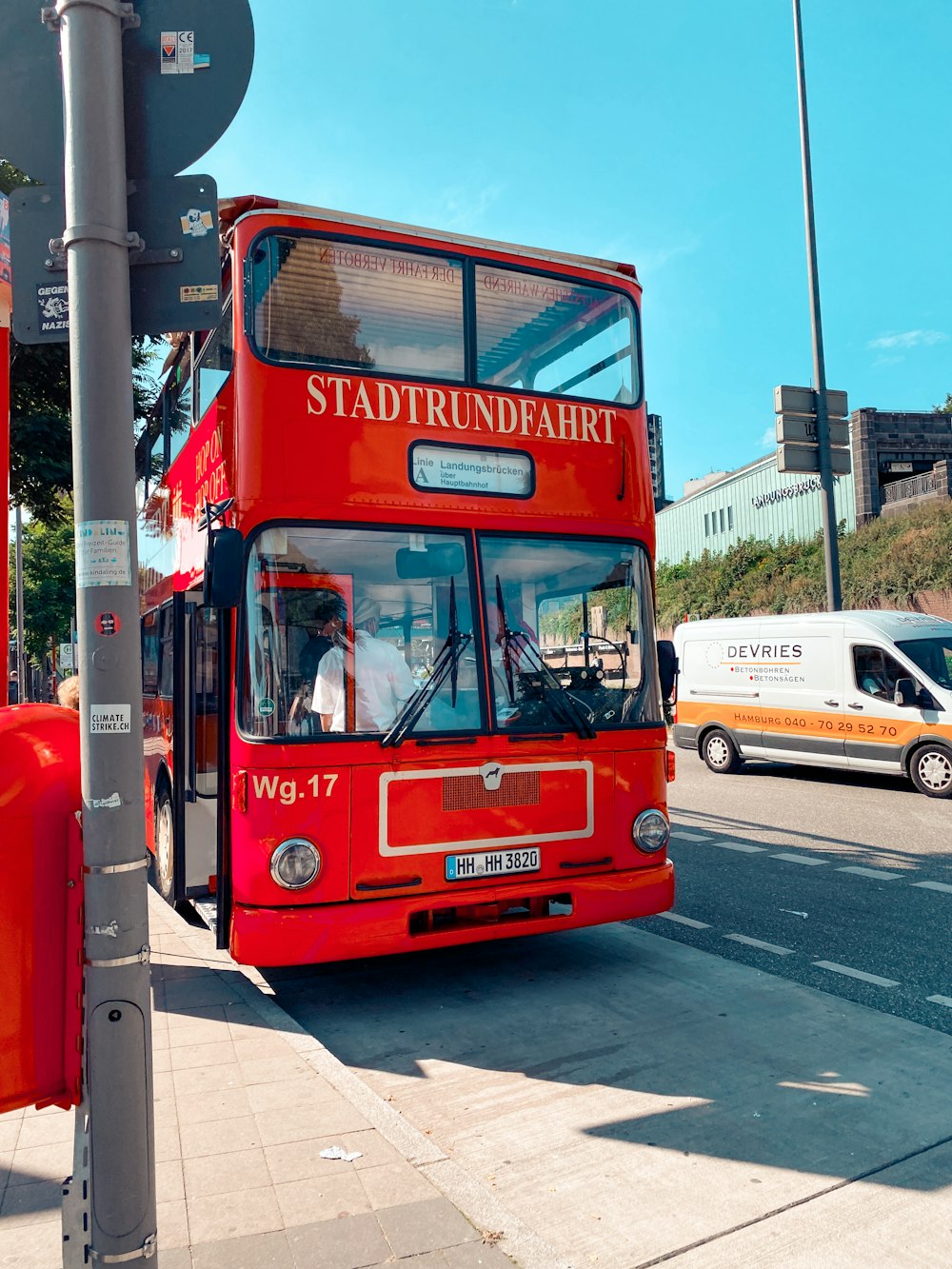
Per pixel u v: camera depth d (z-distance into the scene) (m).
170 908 7.89
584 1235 3.24
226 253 5.72
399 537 5.50
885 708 13.09
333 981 6.14
